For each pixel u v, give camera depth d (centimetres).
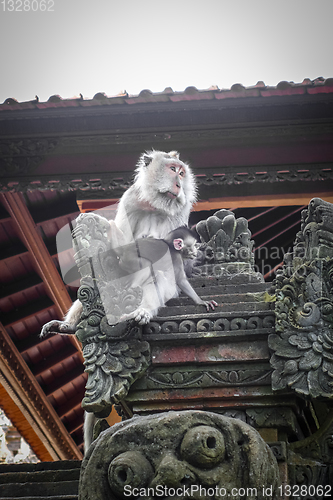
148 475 382
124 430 400
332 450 464
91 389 488
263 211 1406
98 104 1104
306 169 1124
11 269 1213
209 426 395
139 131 1143
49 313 1280
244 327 495
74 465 538
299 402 487
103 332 504
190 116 1130
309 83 1050
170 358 502
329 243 496
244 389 485
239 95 1086
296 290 490
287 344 476
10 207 1156
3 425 1299
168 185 652
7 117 1134
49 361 1293
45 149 1159
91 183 1146
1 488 507
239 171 1132
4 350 1214
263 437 470
